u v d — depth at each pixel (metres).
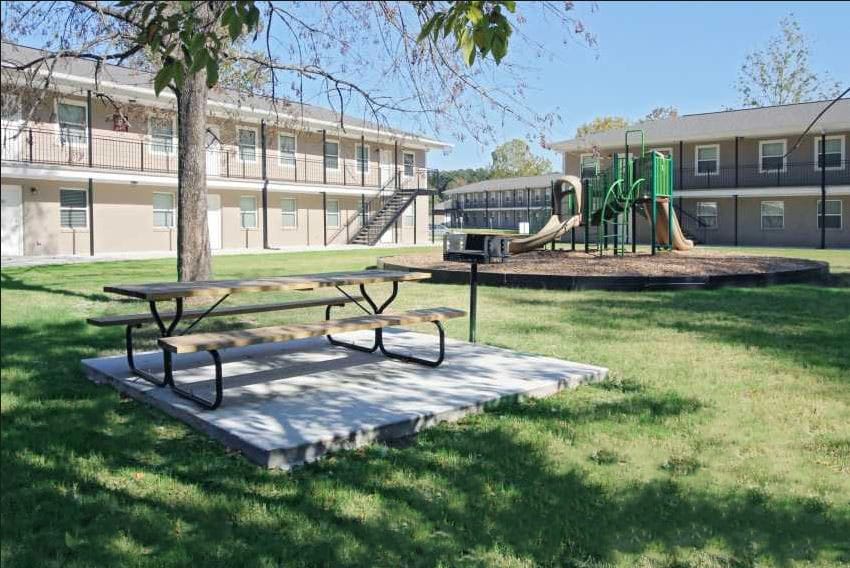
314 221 32.16
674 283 11.79
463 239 7.03
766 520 3.00
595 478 3.42
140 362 5.66
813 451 3.80
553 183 19.20
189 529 2.90
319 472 3.50
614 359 6.15
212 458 3.67
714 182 33.31
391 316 5.36
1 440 3.93
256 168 29.52
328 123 29.39
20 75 9.49
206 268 10.51
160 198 26.14
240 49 10.55
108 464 3.60
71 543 2.78
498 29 3.11
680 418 4.38
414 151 36.91
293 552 2.71
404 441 3.99
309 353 6.21
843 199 29.91
